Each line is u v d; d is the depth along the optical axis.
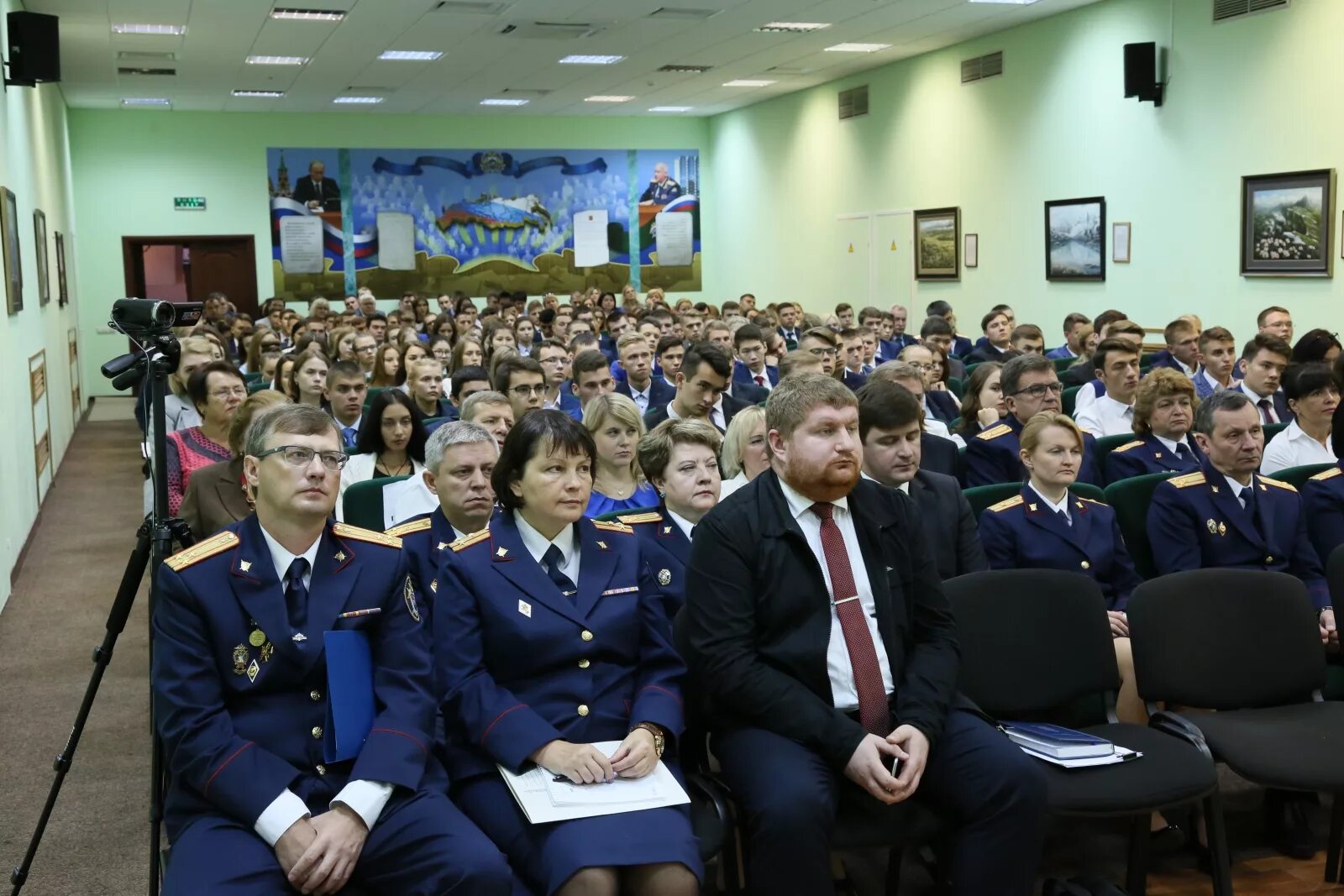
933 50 12.83
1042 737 2.63
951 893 2.43
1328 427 4.58
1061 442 3.46
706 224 18.58
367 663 2.30
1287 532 3.67
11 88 7.87
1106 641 2.84
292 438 2.26
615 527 2.64
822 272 15.51
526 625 2.43
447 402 6.45
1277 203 8.98
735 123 17.48
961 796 2.41
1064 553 3.47
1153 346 10.22
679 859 2.13
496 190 17.52
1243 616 2.93
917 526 2.66
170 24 10.48
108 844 3.15
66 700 4.29
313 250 16.81
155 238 16.19
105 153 15.88
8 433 6.16
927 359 6.73
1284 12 8.80
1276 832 3.02
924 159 13.20
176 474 4.10
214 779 2.12
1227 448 3.60
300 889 2.06
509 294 15.55
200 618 2.22
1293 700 2.94
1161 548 3.66
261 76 13.48
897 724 2.50
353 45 11.77
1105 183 10.68
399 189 17.09
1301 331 8.90
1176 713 2.87
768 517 2.56
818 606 2.53
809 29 11.51
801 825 2.27
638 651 2.55
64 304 11.92
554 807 2.19
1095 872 2.92
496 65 13.09
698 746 2.69
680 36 11.65
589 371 5.81
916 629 2.65
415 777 2.20
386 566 2.37
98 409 14.41
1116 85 10.42
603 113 17.38
